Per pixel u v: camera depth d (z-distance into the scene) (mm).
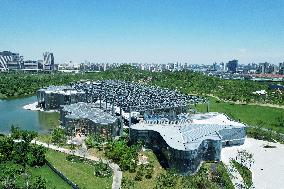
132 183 199375
